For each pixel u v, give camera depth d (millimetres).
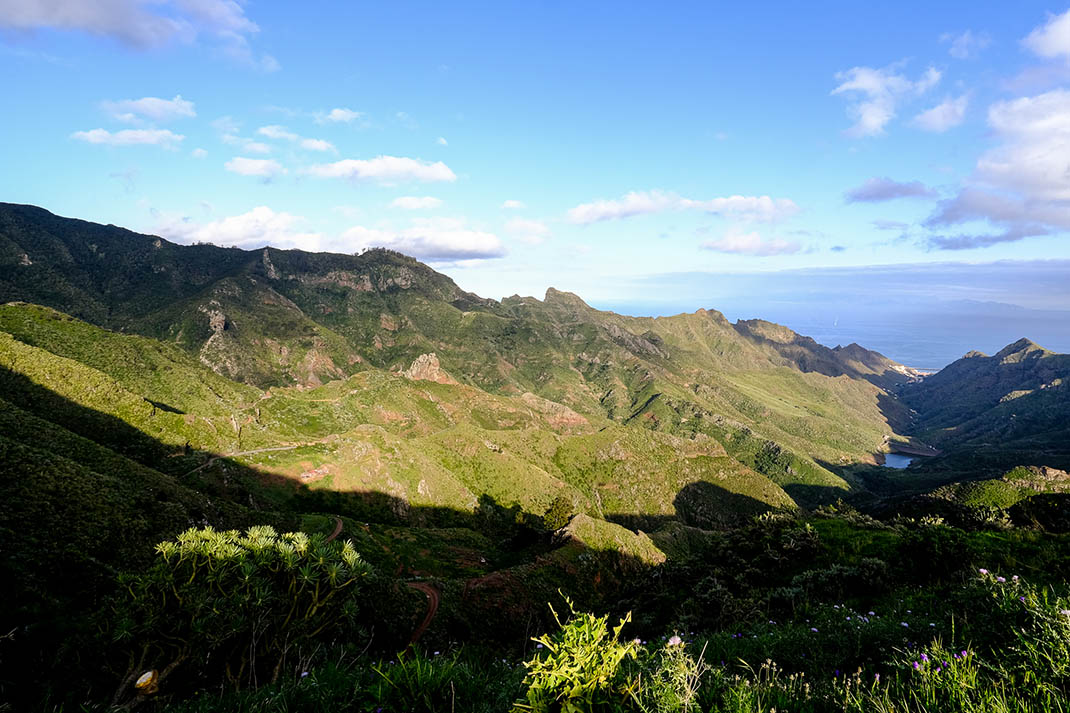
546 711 3352
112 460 60531
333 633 7137
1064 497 24172
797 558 21922
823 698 3703
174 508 46188
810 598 14531
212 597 6195
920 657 4156
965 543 13977
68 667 8195
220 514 64062
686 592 23828
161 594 6176
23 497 35281
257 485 109312
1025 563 13398
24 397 98812
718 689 3713
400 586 55188
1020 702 3053
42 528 32875
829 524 26375
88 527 36062
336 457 129000
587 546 97812
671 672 3510
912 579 13938
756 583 20906
